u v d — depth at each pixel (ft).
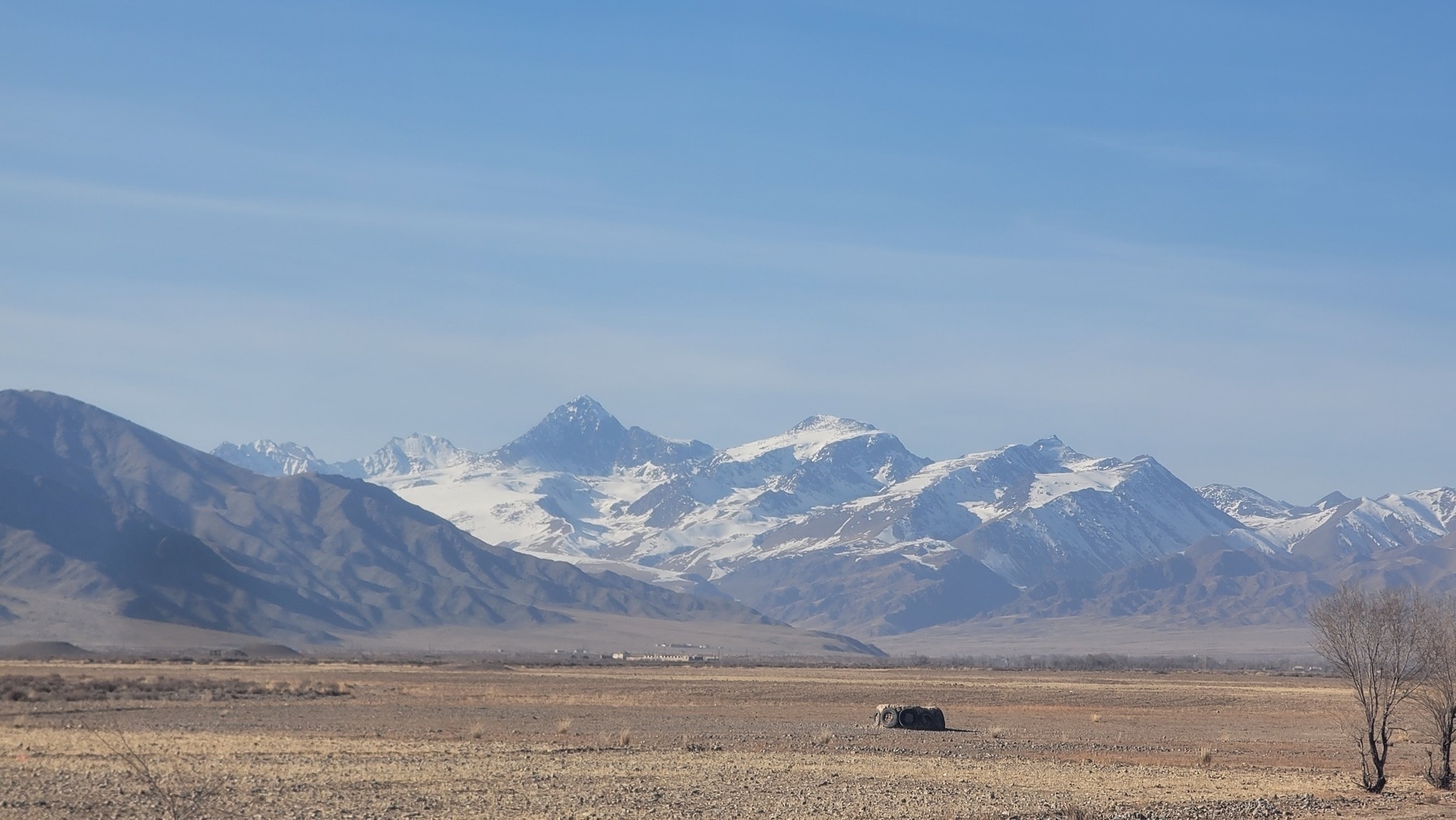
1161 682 631.97
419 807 135.54
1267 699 447.42
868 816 136.98
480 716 286.46
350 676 529.04
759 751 211.41
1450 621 176.24
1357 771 203.21
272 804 135.44
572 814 133.39
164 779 150.71
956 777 177.37
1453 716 175.83
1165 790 168.86
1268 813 149.07
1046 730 290.76
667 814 135.44
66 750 181.16
